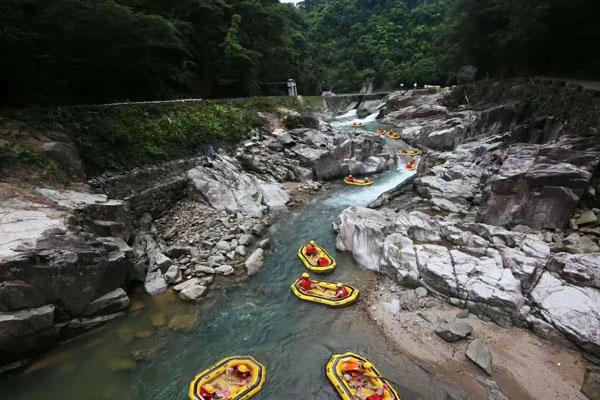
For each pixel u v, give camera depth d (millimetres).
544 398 9219
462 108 38781
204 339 11734
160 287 14117
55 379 10180
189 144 23172
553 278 11953
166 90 28516
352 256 16438
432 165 26625
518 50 33312
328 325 12234
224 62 33781
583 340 10125
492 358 10430
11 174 13281
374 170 28422
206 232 17859
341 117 54250
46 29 16031
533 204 15125
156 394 9742
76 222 12719
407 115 44969
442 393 9484
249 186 22266
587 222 14070
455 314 12141
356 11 112500
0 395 9672
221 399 9328
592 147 15750
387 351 10992
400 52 88188
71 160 15594
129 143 19172
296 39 72375
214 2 34281
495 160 22438
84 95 21281
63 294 11242
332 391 9641
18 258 10219
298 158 28391
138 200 18062
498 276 12273
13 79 16719
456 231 15031
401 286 13883
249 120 30375
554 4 23812
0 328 9680
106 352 11172
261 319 12633
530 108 26812
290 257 16594
